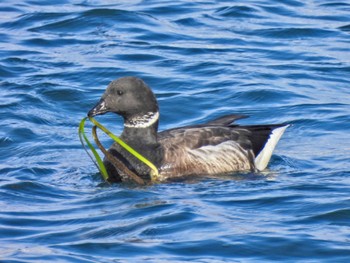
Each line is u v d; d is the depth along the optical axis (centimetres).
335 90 1964
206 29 2323
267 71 2055
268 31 2295
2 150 1683
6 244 1216
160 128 1811
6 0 2525
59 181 1508
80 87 1977
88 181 1514
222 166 1561
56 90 1948
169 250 1191
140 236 1238
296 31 2289
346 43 2219
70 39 2261
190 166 1540
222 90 1950
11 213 1338
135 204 1368
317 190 1418
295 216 1305
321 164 1584
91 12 2383
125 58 2138
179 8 2459
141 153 1535
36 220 1310
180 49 2191
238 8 2441
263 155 1602
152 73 2045
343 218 1297
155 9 2447
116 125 1811
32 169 1566
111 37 2273
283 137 1739
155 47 2205
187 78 2020
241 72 2042
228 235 1229
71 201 1398
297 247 1196
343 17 2391
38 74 2045
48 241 1227
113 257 1170
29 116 1830
